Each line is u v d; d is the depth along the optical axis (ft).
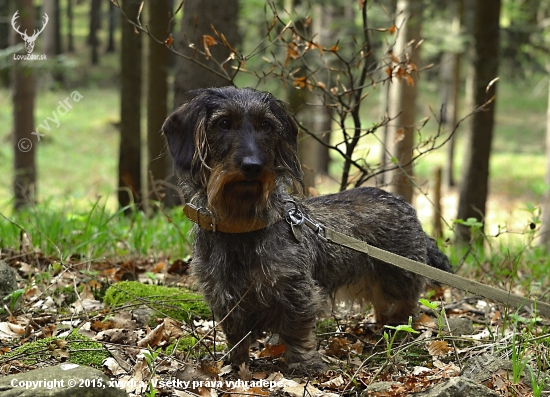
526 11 49.37
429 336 15.26
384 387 12.03
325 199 15.72
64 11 142.82
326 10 50.49
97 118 98.02
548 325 16.21
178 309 15.71
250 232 12.78
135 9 30.19
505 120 116.78
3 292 15.42
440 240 25.29
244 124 12.35
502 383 12.35
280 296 12.98
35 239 19.75
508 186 82.58
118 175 34.09
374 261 15.62
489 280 19.77
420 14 40.01
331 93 20.43
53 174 76.02
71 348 13.08
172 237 22.20
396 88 38.42
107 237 20.74
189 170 12.75
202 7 23.06
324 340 15.40
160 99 31.65
